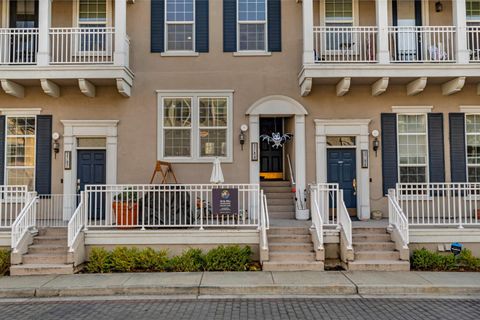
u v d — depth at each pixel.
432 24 11.98
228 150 11.66
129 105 11.71
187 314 6.10
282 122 12.60
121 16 10.90
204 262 8.56
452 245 8.73
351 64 10.80
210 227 9.30
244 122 11.73
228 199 9.18
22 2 12.05
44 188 11.50
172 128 11.77
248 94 11.77
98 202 11.59
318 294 7.22
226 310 6.30
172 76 11.80
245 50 11.92
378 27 11.00
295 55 11.82
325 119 11.62
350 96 11.73
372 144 11.67
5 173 11.56
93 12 11.99
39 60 10.75
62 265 8.33
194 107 11.77
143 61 11.79
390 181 11.60
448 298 6.96
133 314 6.12
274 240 9.13
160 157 11.63
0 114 11.63
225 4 11.95
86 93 11.16
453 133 11.68
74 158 11.61
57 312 6.25
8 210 11.45
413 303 6.66
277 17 11.93
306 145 11.62
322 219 9.28
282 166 12.69
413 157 11.79
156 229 9.16
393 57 11.77
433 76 10.77
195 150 11.70
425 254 8.64
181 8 12.02
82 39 11.92
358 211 11.54
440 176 11.62
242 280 7.63
